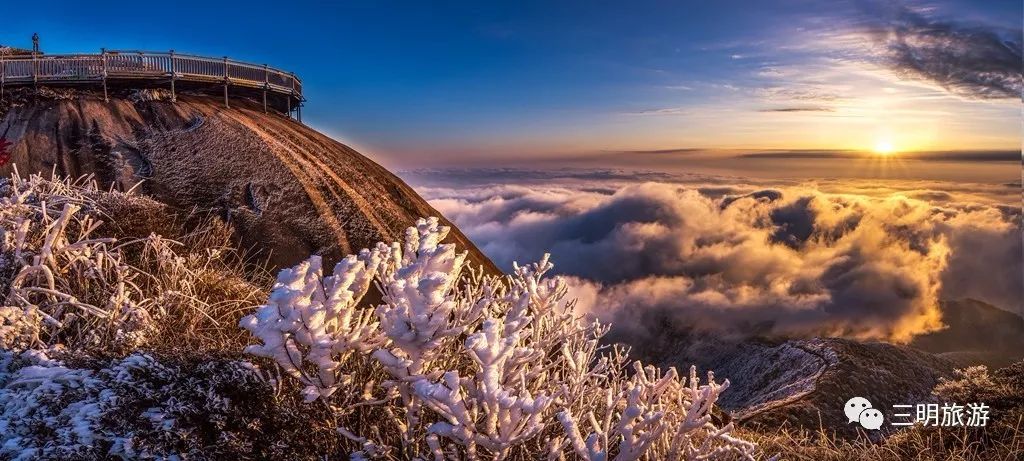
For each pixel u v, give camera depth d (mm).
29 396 3363
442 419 3734
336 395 3754
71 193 7484
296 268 3287
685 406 3947
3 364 3861
